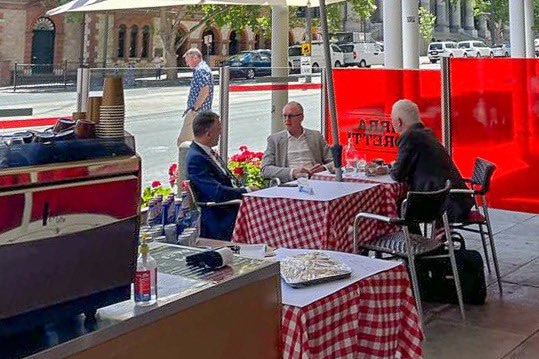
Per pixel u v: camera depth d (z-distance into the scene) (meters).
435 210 3.67
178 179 5.42
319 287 2.18
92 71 4.93
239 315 1.65
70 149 1.27
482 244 5.25
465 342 3.59
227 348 1.61
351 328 2.17
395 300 2.41
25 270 1.18
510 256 5.53
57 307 1.25
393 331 2.39
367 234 4.11
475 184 4.92
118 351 1.32
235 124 7.04
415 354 2.43
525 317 4.00
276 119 6.87
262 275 1.75
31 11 25.09
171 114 5.96
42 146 1.23
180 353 1.47
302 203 3.77
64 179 1.24
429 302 4.30
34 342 1.20
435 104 6.41
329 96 4.39
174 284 1.59
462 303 4.01
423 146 4.37
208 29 30.11
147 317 1.38
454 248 4.48
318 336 2.02
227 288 1.61
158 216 3.04
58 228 1.23
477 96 6.24
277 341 1.80
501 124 6.19
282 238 3.83
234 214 4.37
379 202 4.28
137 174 1.39
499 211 7.51
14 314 1.17
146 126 5.89
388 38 7.07
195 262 1.78
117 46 27.73
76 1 5.42
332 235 3.67
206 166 4.48
